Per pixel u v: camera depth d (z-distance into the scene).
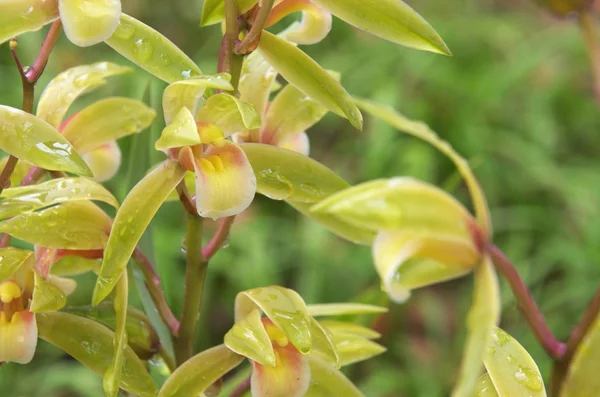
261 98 0.40
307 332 0.38
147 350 0.41
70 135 0.41
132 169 0.45
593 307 0.38
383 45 1.07
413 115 0.99
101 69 0.41
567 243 0.86
